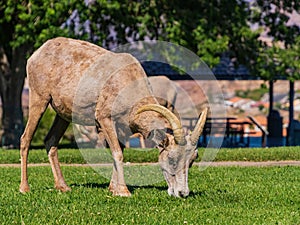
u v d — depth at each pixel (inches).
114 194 1029.8
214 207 952.9
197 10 2330.2
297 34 2393.0
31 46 2348.7
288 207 973.2
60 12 2068.2
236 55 2375.7
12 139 2438.5
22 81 2436.0
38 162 1727.4
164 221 851.4
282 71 2349.9
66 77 1027.3
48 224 836.0
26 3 2247.8
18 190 1109.7
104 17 2224.4
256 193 1092.5
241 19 2322.8
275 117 2940.5
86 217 876.0
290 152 1818.4
